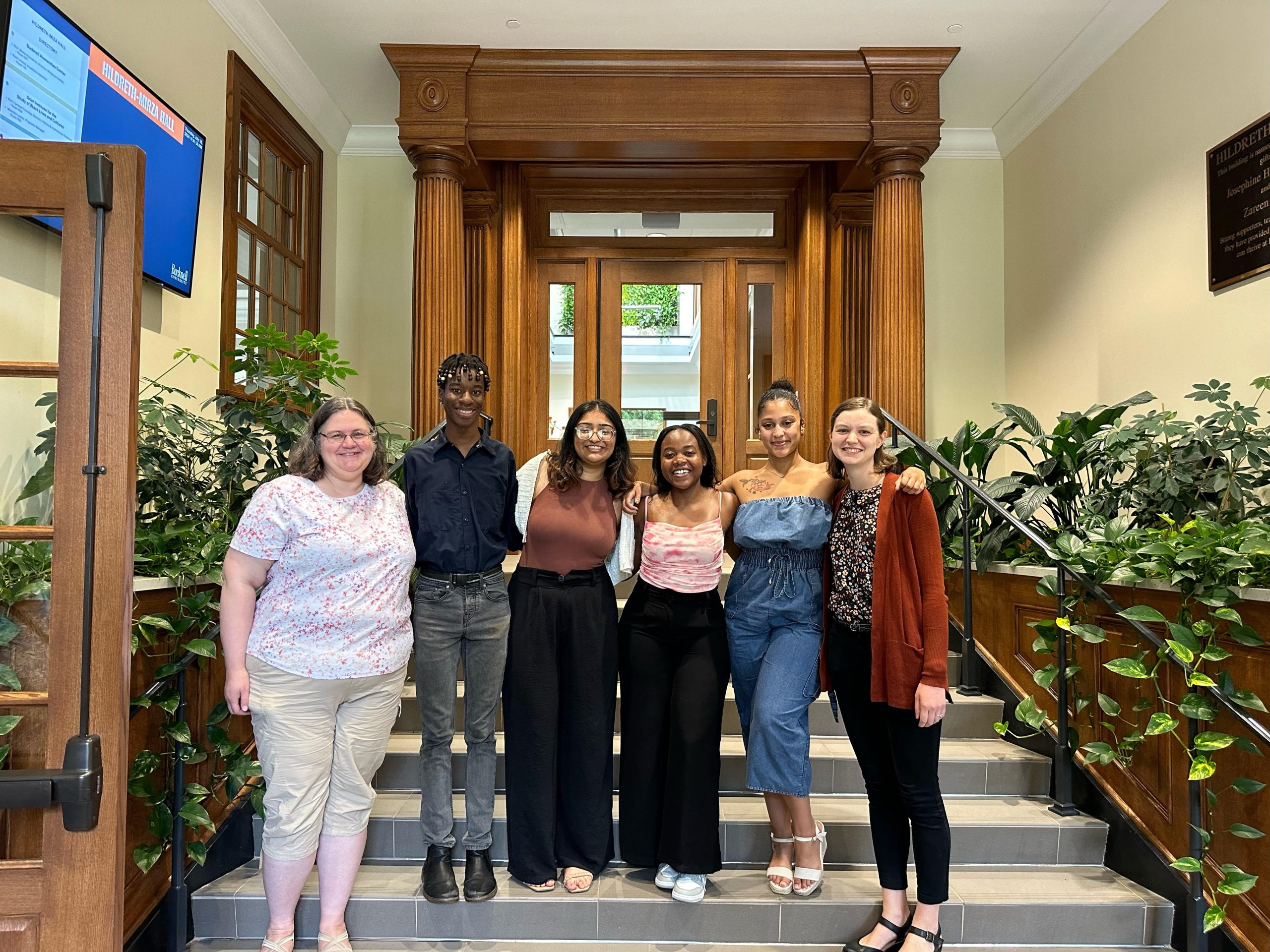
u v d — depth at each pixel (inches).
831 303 198.5
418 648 87.4
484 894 87.7
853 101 162.7
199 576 88.9
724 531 93.3
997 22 149.9
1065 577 104.2
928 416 196.9
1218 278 123.9
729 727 117.7
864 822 99.1
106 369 64.5
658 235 211.3
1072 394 167.2
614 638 91.9
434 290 162.2
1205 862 84.1
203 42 131.6
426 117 159.9
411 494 88.4
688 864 86.4
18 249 66.5
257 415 114.7
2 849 63.3
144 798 84.2
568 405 211.8
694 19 149.3
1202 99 127.8
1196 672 80.2
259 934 87.7
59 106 92.0
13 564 65.1
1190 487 108.7
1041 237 179.6
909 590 79.3
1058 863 98.3
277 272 167.8
